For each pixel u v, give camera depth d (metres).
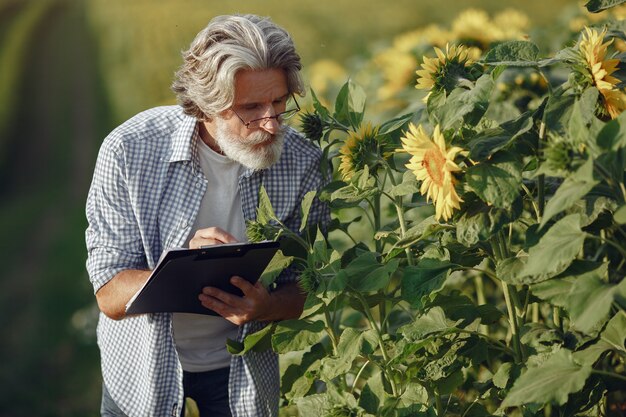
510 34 5.27
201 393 3.86
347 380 4.35
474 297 4.75
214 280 3.34
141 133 3.55
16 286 13.12
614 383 3.19
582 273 2.78
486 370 4.32
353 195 3.37
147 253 3.54
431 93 3.24
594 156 2.58
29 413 7.65
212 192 3.58
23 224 17.97
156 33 36.28
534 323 3.24
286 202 3.64
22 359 9.34
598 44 2.88
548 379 2.65
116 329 3.69
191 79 3.39
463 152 2.92
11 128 28.67
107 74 33.19
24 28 49.09
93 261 3.55
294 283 3.68
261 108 3.33
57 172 23.28
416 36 6.51
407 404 3.26
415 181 3.23
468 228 2.94
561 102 2.87
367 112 7.43
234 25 3.31
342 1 35.84
